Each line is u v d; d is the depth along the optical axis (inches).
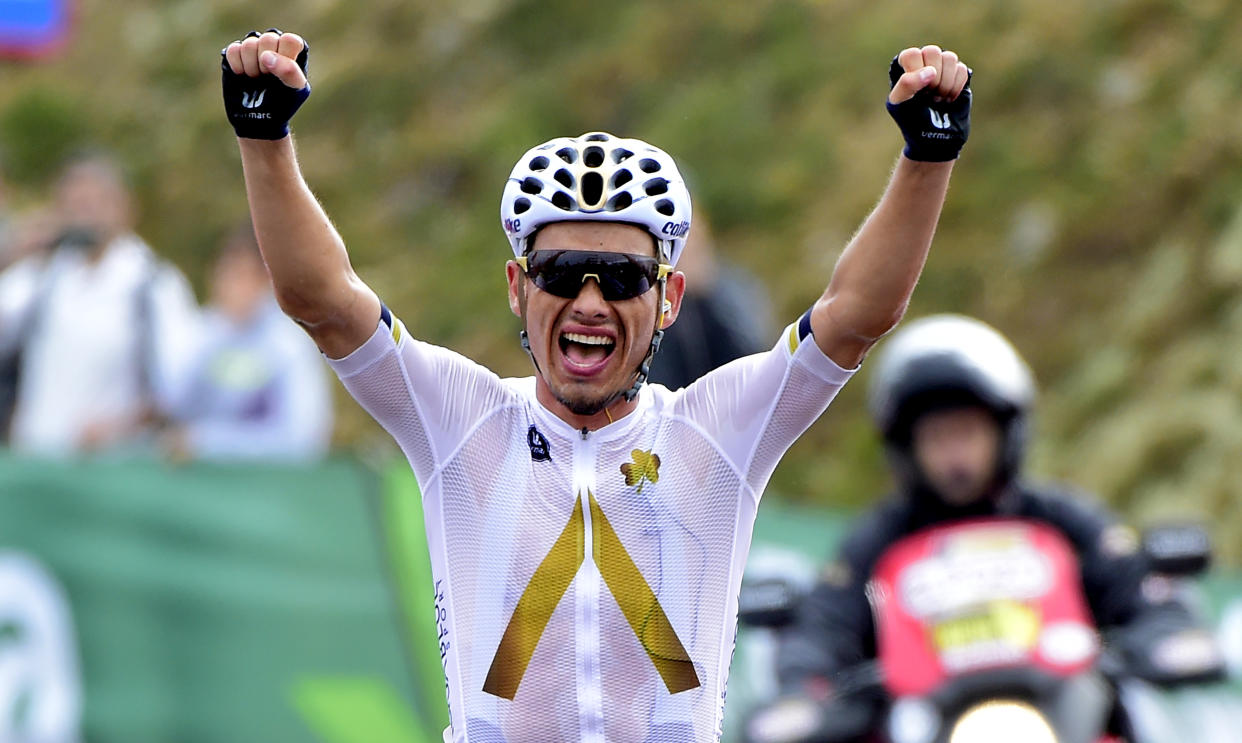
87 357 893.2
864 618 633.6
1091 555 625.6
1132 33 1658.5
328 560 775.7
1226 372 1349.7
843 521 837.8
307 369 898.1
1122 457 1336.1
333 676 760.3
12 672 727.1
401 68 2124.8
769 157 1743.4
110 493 759.1
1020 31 1713.8
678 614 387.5
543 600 385.1
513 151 1934.1
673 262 399.5
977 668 557.0
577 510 389.1
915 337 641.0
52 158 2142.0
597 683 382.6
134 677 741.9
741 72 1868.8
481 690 385.4
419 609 778.2
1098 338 1445.6
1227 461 1290.6
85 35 2370.8
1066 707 535.5
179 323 919.7
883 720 585.9
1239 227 1433.3
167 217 2041.1
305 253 382.3
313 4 2283.5
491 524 391.9
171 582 757.3
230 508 772.6
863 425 1466.5
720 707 394.6
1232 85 1553.9
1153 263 1466.5
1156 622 589.6
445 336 1727.4
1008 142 1622.8
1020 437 629.6
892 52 1777.8
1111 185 1535.4
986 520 630.5
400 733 759.1
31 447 883.4
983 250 1545.3
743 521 399.2
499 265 1804.9
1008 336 1481.3
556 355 387.5
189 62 2266.2
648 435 397.1
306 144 2064.5
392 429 402.9
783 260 1621.6
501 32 2105.1
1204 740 793.6
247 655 756.6
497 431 398.6
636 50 1964.8
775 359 398.3
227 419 873.5
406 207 1936.5
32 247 924.6
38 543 744.3
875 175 1664.6
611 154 394.3
